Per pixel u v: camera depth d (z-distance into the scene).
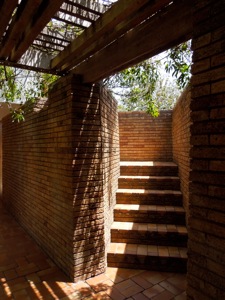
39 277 3.49
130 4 1.80
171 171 5.50
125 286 3.25
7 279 3.43
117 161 5.30
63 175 3.57
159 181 5.14
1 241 4.81
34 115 4.68
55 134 3.78
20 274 3.57
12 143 6.54
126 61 2.53
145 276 3.48
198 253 1.64
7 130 7.07
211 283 1.55
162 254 3.64
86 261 3.44
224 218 1.48
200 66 1.59
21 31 2.23
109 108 4.35
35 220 4.76
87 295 3.07
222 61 1.47
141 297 3.02
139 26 2.31
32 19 2.11
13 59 2.96
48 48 3.01
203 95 1.59
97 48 2.68
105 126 3.93
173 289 3.18
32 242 4.76
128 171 5.68
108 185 4.08
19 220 5.90
